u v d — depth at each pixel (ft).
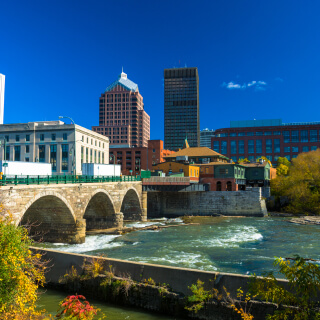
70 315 27.89
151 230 152.76
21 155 286.87
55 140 281.54
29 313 39.65
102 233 142.72
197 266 83.97
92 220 159.12
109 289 54.19
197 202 217.15
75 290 57.98
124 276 55.31
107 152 353.51
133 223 181.37
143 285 51.70
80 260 59.88
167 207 223.30
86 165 153.58
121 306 52.54
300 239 127.03
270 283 35.01
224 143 442.09
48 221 123.24
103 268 57.77
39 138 285.84
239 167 243.60
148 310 50.52
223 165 233.14
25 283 36.99
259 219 192.85
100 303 53.88
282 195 244.63
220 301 45.73
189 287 49.19
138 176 195.31
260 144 431.02
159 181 197.57
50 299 55.98
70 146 278.05
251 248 108.78
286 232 144.97
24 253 41.06
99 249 108.88
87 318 28.58
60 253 62.34
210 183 235.40
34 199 95.20
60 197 109.19
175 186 204.13
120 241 124.36
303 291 31.07
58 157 278.87
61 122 308.19
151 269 53.57
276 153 424.87
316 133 418.51
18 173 106.32
